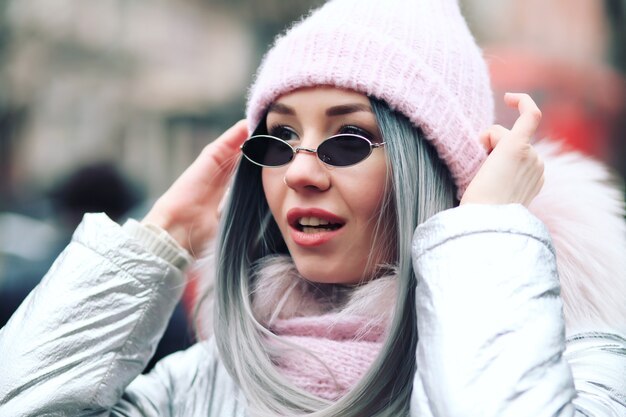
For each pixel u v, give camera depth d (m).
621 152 5.62
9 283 2.74
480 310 1.03
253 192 1.45
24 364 1.27
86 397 1.29
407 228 1.23
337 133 1.29
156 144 7.12
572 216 1.33
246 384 1.29
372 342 1.29
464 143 1.28
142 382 1.44
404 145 1.26
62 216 3.13
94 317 1.32
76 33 7.22
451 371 1.00
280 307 1.38
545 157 1.46
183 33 7.21
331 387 1.26
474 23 6.18
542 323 1.03
